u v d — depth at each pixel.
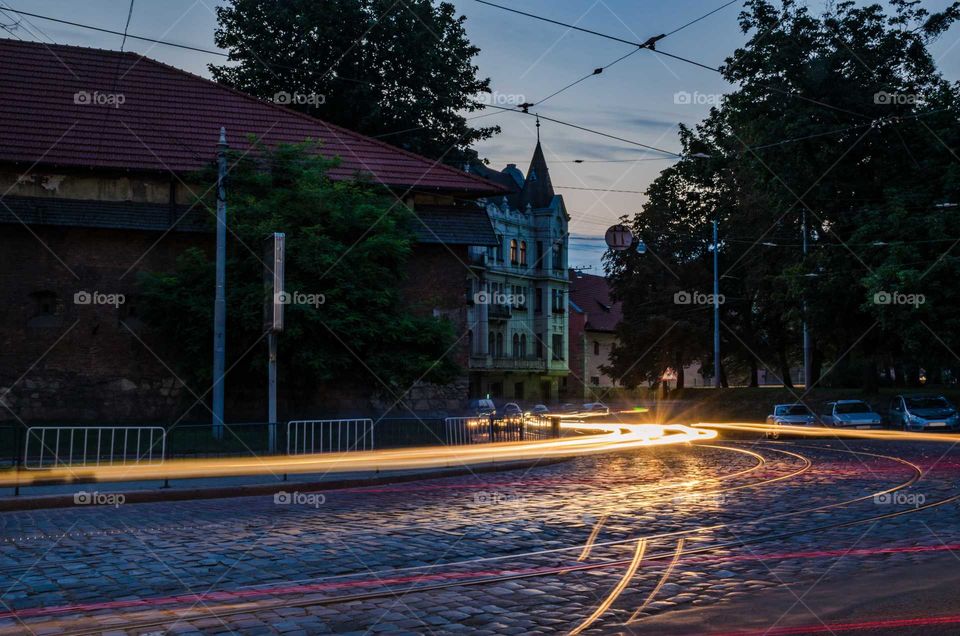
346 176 29.42
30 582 7.46
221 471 16.47
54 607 6.58
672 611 6.31
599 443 27.47
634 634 5.73
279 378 26.17
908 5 31.59
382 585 7.30
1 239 26.55
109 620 6.18
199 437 16.80
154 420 27.36
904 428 32.12
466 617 6.23
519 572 7.80
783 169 32.81
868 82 31.52
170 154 28.20
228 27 43.28
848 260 34.78
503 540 9.55
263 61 42.09
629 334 56.31
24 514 12.16
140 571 7.92
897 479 15.52
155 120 29.38
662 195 54.59
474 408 58.12
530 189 76.31
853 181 34.03
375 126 42.75
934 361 34.03
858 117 31.55
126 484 14.88
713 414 49.44
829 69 30.98
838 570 7.59
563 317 77.75
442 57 43.75
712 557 8.41
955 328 31.67
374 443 19.47
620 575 7.64
